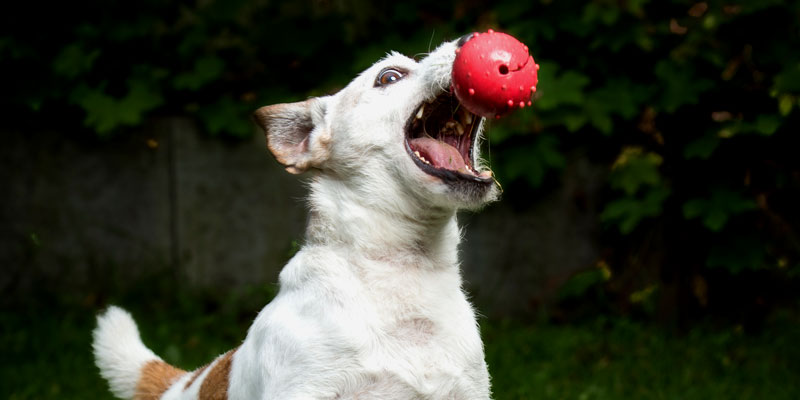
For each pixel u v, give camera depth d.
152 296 10.70
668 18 10.43
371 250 4.91
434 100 5.05
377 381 4.68
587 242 10.54
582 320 10.41
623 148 10.40
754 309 10.37
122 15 11.01
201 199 10.86
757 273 10.34
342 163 5.02
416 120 5.07
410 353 4.75
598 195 10.51
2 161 10.91
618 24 10.15
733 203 9.66
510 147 10.21
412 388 4.71
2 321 10.23
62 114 10.90
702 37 9.92
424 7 10.91
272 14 11.30
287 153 5.31
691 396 8.16
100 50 10.77
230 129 10.65
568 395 8.14
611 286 10.48
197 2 11.38
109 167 10.88
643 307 10.34
